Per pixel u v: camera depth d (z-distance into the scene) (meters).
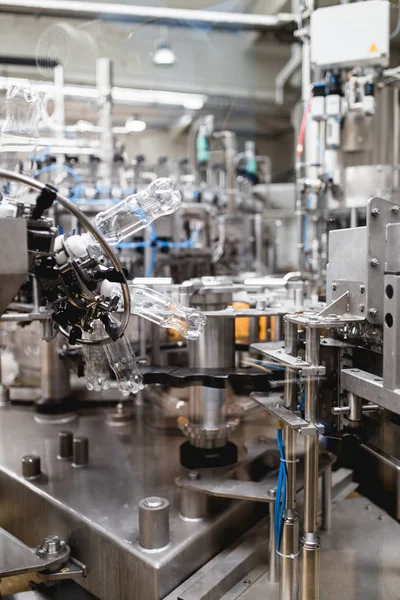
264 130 6.31
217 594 1.27
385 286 1.04
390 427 1.14
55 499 1.50
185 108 5.46
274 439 1.83
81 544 1.40
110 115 3.04
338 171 2.41
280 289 1.87
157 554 1.24
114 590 1.31
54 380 2.19
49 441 1.96
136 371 1.37
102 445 1.92
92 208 2.56
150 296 1.29
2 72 4.00
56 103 3.12
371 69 2.19
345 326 1.25
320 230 2.65
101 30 3.64
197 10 3.26
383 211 1.15
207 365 1.48
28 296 1.69
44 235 1.07
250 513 1.54
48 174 2.64
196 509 1.41
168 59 4.14
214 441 1.56
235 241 3.81
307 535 1.18
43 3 3.04
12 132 1.37
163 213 1.30
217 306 1.51
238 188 4.18
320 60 2.09
